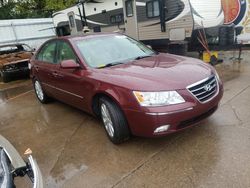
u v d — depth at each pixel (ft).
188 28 29.86
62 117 18.04
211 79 12.43
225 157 10.99
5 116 20.33
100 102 13.39
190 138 12.76
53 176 11.55
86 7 44.96
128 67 13.42
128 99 11.48
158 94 10.95
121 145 13.01
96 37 16.40
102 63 14.53
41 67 18.99
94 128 15.51
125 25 38.50
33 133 16.19
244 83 20.16
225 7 33.45
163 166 11.02
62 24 53.36
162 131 11.17
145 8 34.40
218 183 9.63
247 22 32.83
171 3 30.94
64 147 13.83
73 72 14.96
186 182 9.93
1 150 8.91
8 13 91.09
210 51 28.22
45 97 21.02
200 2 29.68
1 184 7.25
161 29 33.01
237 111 15.12
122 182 10.48
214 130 13.21
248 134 12.49
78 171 11.61
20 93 27.43
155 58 14.73
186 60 14.01
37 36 68.49
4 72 34.17
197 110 11.39
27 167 8.40
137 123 11.54
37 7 98.94
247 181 9.53
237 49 28.63
